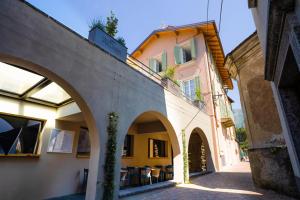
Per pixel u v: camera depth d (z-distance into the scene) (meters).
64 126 6.42
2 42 3.04
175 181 7.90
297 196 5.21
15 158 5.08
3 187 4.70
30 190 5.19
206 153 12.07
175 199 5.38
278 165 5.89
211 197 5.55
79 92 4.22
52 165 5.84
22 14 3.43
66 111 5.93
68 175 6.19
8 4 3.25
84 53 4.57
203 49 14.29
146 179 7.88
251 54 7.54
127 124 5.43
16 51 3.19
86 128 7.18
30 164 5.34
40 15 3.74
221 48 15.68
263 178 6.47
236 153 25.30
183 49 15.79
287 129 4.17
